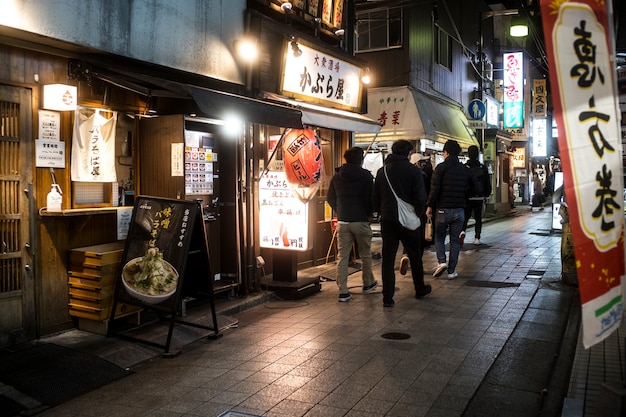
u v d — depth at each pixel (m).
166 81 6.08
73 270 6.24
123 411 4.47
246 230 8.10
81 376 5.12
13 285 5.70
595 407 4.18
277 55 8.48
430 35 19.52
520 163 33.69
